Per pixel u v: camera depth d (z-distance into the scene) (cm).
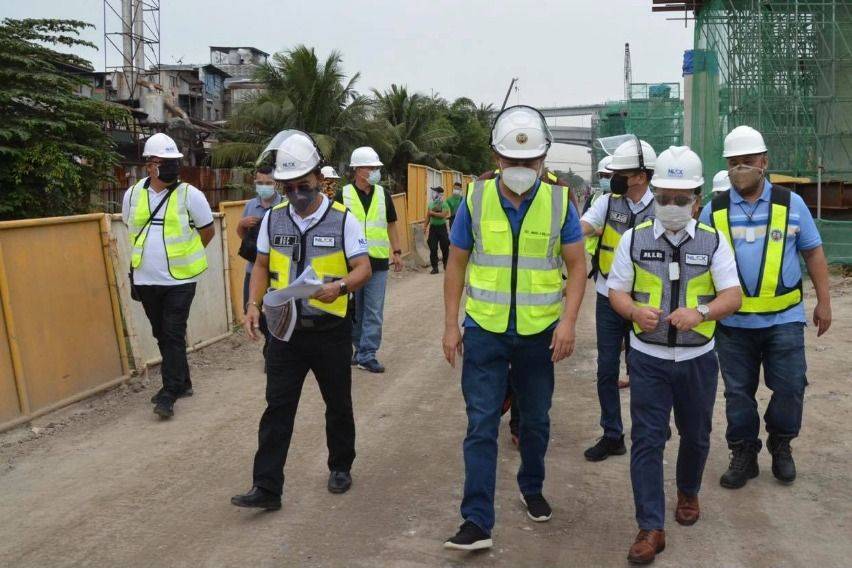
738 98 2062
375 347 859
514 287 436
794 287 518
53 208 1705
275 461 485
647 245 432
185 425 662
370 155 848
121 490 524
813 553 435
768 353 525
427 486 531
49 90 1770
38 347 673
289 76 3572
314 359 495
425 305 1339
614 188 569
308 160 479
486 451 429
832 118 1947
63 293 705
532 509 478
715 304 421
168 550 438
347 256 490
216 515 484
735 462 530
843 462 566
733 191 530
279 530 463
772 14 2011
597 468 567
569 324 433
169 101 3450
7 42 1741
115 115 1872
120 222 793
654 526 424
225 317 1030
